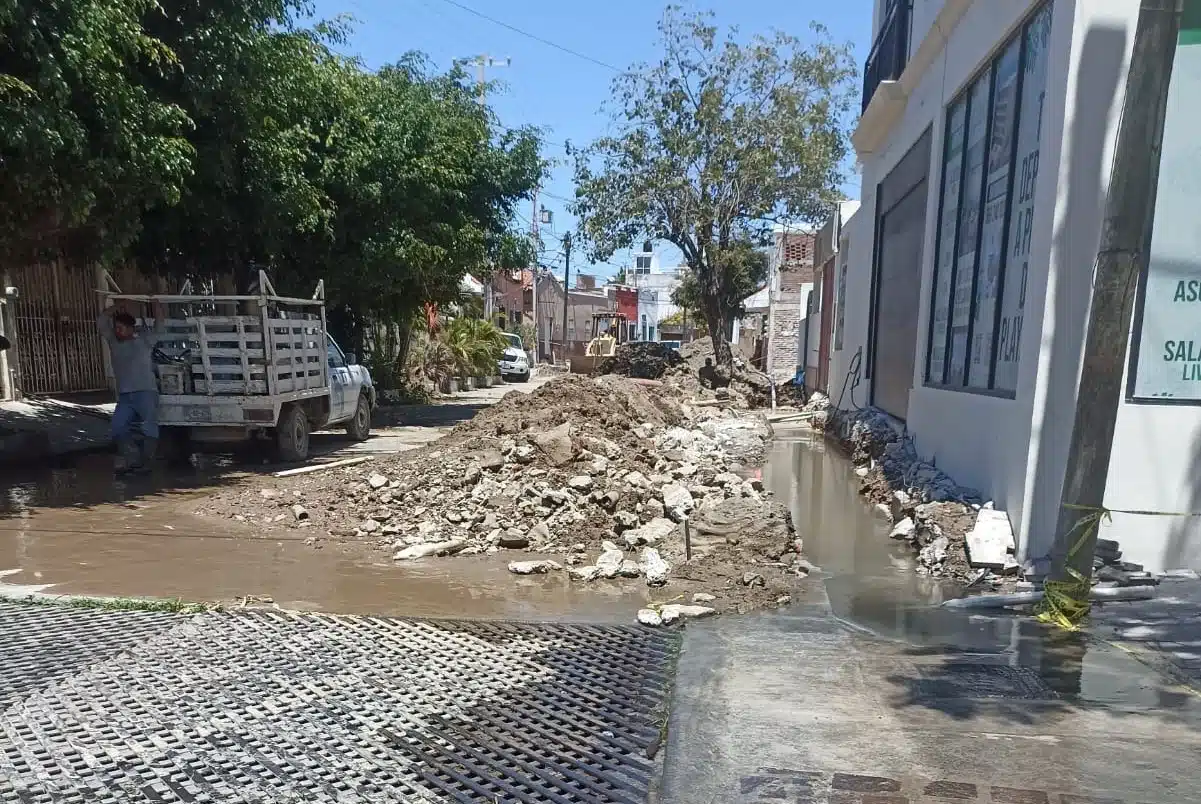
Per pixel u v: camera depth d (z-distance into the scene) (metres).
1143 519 5.48
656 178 20.97
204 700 3.56
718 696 3.68
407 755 3.13
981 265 7.35
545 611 5.11
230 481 9.16
